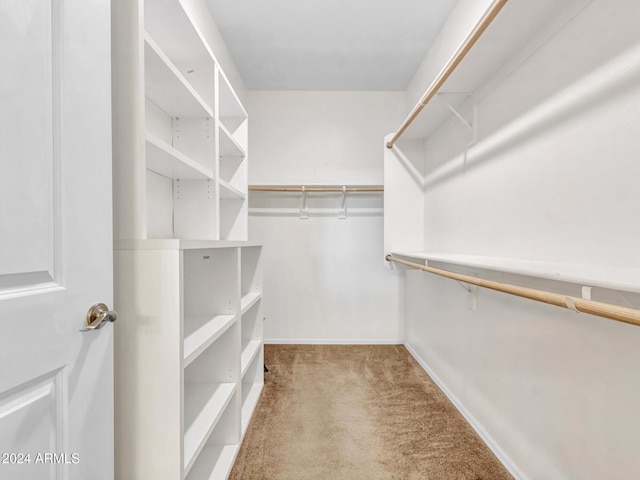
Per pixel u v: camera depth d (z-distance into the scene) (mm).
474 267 1132
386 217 2539
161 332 962
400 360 2730
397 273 3131
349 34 2258
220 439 1548
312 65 2650
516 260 1272
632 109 859
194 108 1555
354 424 1775
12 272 597
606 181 938
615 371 915
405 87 3014
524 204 1320
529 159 1289
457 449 1564
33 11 636
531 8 1104
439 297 2256
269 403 2002
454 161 2010
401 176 2539
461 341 1905
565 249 1098
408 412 1901
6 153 588
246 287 2334
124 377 968
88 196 771
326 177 3074
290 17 2090
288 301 3129
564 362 1103
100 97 812
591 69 989
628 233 873
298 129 3072
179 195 1706
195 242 1083
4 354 580
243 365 1815
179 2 1250
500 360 1494
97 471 791
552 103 1157
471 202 1791
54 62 688
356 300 3139
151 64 1131
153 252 965
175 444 957
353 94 3076
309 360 2723
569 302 743
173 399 958
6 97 586
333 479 1371
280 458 1503
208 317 1574
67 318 709
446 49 2111
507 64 1427
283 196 3090
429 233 2428
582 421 1028
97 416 793
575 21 1051
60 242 698
